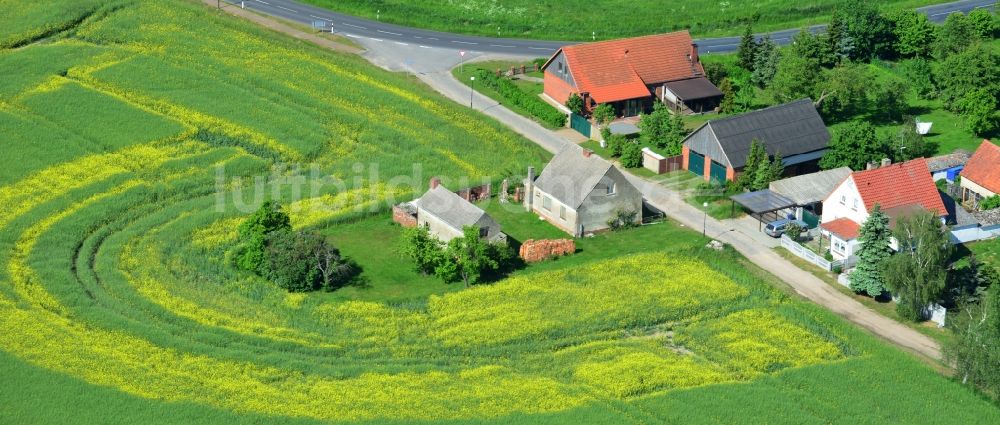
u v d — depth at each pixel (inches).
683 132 5172.2
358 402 3373.5
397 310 3932.1
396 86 5762.8
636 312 3929.6
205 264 4175.7
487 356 3688.5
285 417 3287.4
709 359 3683.6
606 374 3553.2
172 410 3302.2
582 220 4461.1
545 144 5280.5
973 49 5472.4
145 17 6284.5
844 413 3366.1
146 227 4426.7
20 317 3752.5
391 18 6648.6
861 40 6200.8
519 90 5698.8
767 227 4463.6
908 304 3905.0
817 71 5511.8
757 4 6988.2
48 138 5078.7
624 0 7071.9
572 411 3344.0
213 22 6328.7
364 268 4229.8
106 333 3695.9
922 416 3363.7
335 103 5541.3
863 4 6205.7
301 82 5728.3
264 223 4264.3
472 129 5369.1
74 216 4483.3
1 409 3275.1
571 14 6825.8
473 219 4229.8
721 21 6727.4
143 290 3981.3
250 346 3683.6
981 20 6294.3
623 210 4520.2
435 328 3831.2
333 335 3774.6
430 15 6692.9
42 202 4584.2
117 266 4143.7
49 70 5659.5
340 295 4050.2
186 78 5674.2
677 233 4490.7
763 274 4207.7
